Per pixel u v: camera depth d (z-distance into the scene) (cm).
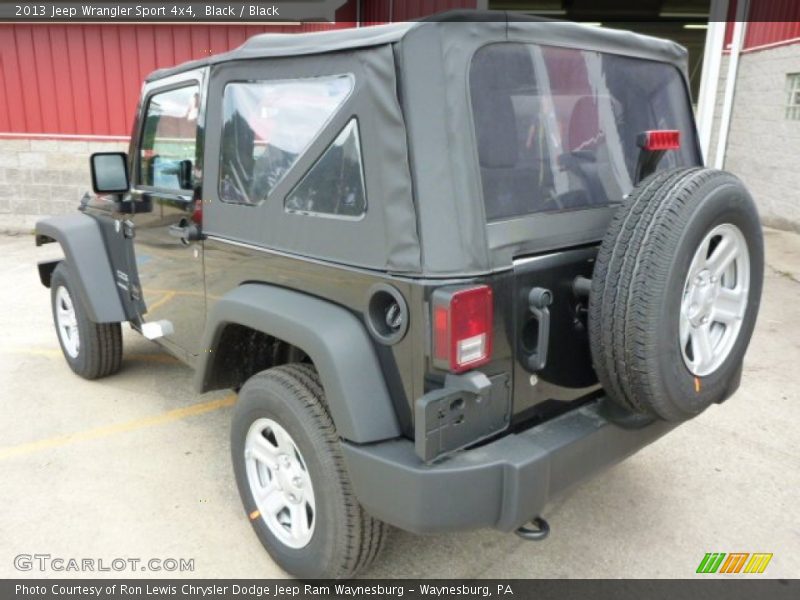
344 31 224
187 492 327
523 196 219
